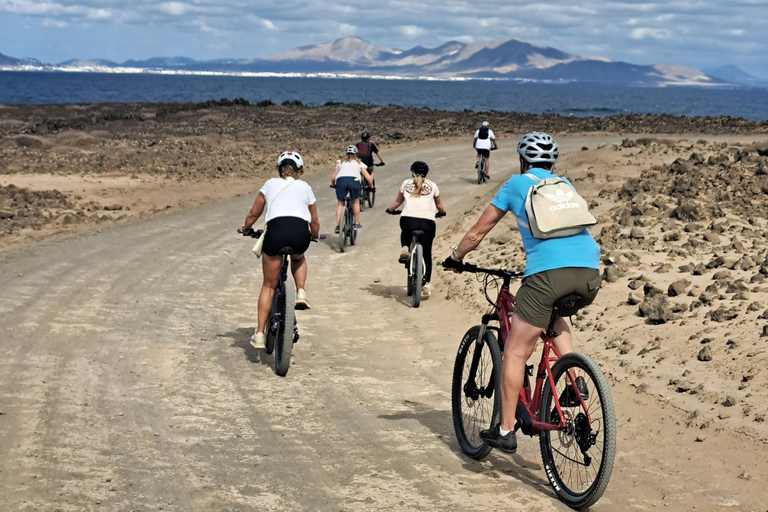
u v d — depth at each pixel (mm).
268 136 37625
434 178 23047
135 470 4379
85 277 10055
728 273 7754
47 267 10539
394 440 5066
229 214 16156
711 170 14258
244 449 4809
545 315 4102
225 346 7418
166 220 15203
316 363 7035
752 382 5094
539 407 4324
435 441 5082
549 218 3998
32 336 7277
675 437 4719
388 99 147750
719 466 4270
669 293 7516
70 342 7160
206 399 5828
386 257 12758
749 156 15242
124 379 6199
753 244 9359
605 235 10750
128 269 10711
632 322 6996
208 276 10617
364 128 42625
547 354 4289
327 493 4133
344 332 8242
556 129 42844
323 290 10320
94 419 5238
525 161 4359
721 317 6402
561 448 4172
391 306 9453
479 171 21641
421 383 6480
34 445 4703
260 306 7004
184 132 39000
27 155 26859
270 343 7223
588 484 3902
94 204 16734
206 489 4141
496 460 4758
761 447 4344
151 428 5125
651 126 44188
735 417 4738
